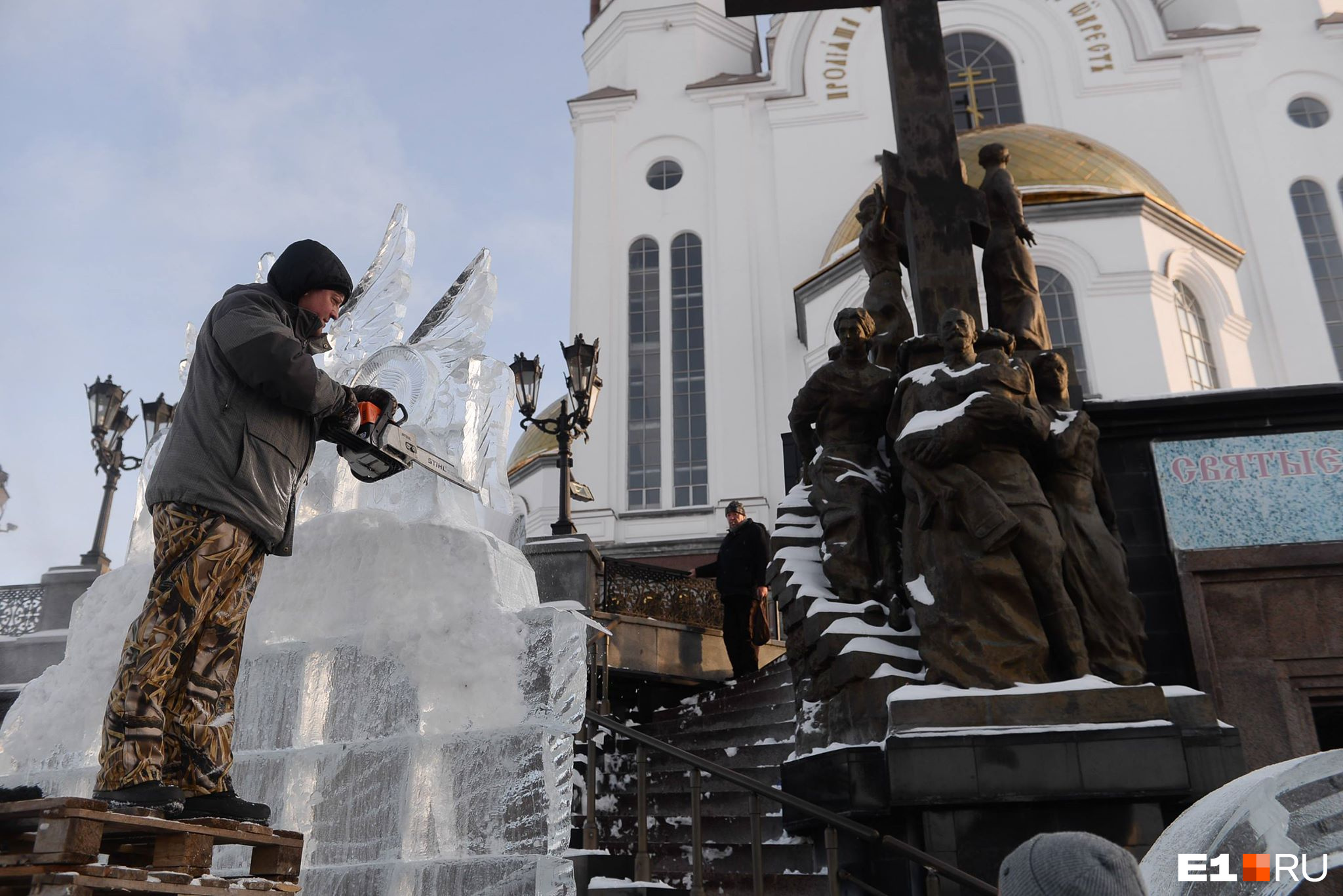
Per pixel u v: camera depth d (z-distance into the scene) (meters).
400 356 5.40
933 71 7.73
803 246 28.77
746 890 6.05
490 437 5.24
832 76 30.69
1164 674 6.85
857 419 6.92
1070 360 7.33
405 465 3.37
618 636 10.53
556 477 27.38
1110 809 5.18
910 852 4.79
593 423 27.48
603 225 29.78
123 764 2.61
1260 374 26.61
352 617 4.30
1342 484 7.04
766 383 27.41
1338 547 6.88
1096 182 24.50
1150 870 1.94
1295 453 7.14
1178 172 28.81
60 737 4.49
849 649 5.96
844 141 29.88
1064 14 30.88
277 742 4.14
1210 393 7.24
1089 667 5.69
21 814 2.18
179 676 2.85
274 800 3.98
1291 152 28.62
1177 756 5.18
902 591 6.39
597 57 33.34
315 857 3.86
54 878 2.07
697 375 27.89
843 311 7.00
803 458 7.26
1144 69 29.95
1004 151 7.62
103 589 4.76
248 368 2.98
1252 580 6.93
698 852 5.09
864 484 6.66
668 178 30.34
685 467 27.02
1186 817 1.96
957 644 5.57
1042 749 5.21
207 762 2.84
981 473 5.85
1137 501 7.18
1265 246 27.67
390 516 4.48
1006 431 5.88
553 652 4.01
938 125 7.57
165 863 2.43
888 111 30.09
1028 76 30.44
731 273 28.66
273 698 4.21
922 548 5.87
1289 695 6.68
